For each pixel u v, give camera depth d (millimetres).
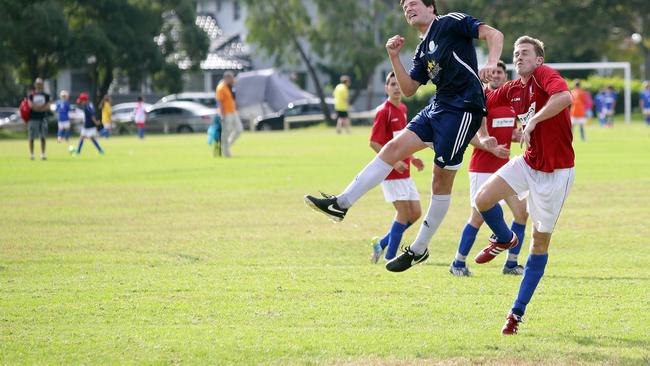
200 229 47531
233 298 30188
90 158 103562
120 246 42000
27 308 28719
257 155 104812
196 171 83000
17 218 52062
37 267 36469
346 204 25906
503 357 22734
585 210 53500
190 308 28734
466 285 32719
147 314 27922
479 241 44094
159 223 49844
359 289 31781
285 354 23188
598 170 78812
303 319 27172
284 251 40719
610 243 42156
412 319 27125
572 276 34219
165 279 33719
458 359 22484
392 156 26125
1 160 100500
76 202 59906
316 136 155625
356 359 22594
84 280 33562
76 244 42594
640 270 35469
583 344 24203
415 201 38375
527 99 26750
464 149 26062
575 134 144875
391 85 39125
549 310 28422
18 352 23594
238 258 38812
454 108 25766
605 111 175750
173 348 23859
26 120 100500
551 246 41531
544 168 25844
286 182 71750
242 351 23500
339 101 164500
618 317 27375
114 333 25531
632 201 57594
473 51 25922
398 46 26734
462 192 64000
